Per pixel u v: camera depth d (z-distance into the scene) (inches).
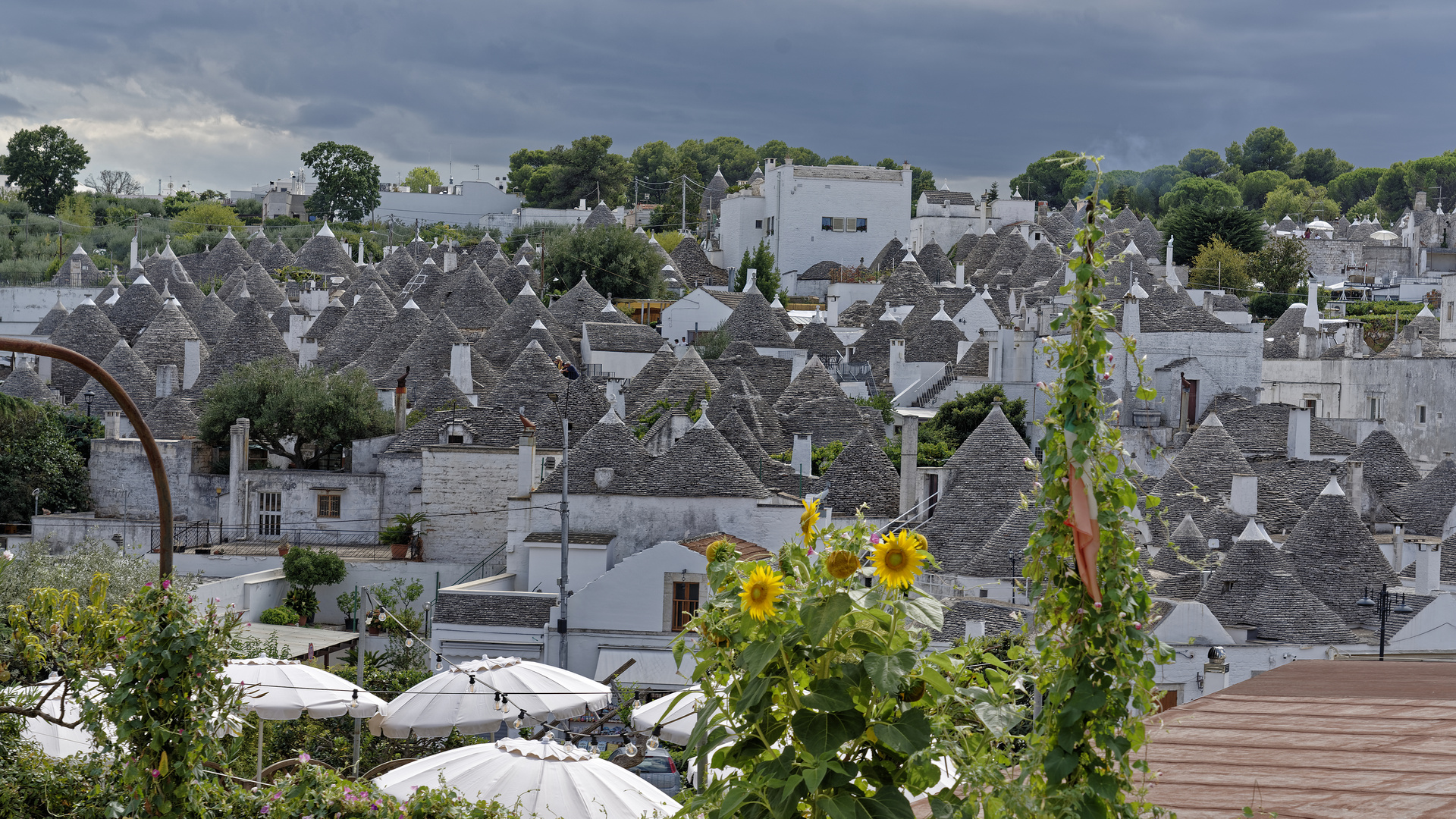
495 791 893.8
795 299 4911.4
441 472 2353.6
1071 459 301.7
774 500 1962.4
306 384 2763.3
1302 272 5187.0
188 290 4340.6
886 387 3361.2
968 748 321.7
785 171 5152.6
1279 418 2696.9
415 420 2834.6
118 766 667.4
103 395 3309.5
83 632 687.7
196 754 618.8
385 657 1898.4
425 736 1264.8
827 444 2674.7
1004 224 5698.8
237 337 3398.1
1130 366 2920.8
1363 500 2440.9
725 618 329.1
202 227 6963.6
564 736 1408.7
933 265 4854.8
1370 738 402.3
